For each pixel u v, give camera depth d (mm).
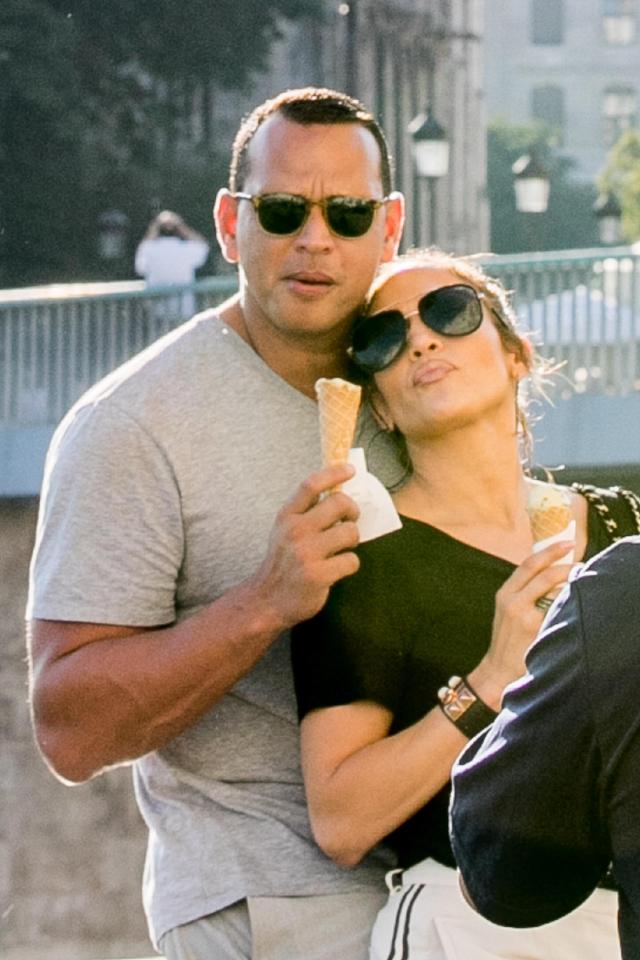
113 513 5293
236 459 5363
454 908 4953
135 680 5137
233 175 5570
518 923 4066
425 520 5188
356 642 5047
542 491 5137
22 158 63469
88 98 65000
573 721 3822
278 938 5266
